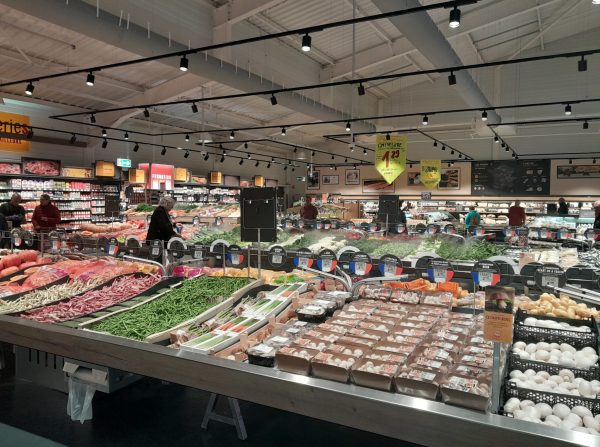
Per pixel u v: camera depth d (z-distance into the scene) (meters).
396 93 20.89
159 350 2.40
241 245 6.89
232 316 3.21
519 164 20.69
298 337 2.60
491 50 17.44
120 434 3.24
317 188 26.31
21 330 2.94
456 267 5.15
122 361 2.51
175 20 9.91
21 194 13.11
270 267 5.95
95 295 3.76
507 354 2.47
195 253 5.05
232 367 2.18
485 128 17.77
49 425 3.35
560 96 17.98
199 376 2.27
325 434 3.26
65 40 9.86
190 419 3.47
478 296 3.46
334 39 13.76
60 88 12.51
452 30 13.20
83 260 5.09
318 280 3.96
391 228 9.09
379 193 24.36
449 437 1.74
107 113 14.69
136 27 7.73
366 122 17.70
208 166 21.38
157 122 17.70
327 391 1.95
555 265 3.57
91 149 15.77
